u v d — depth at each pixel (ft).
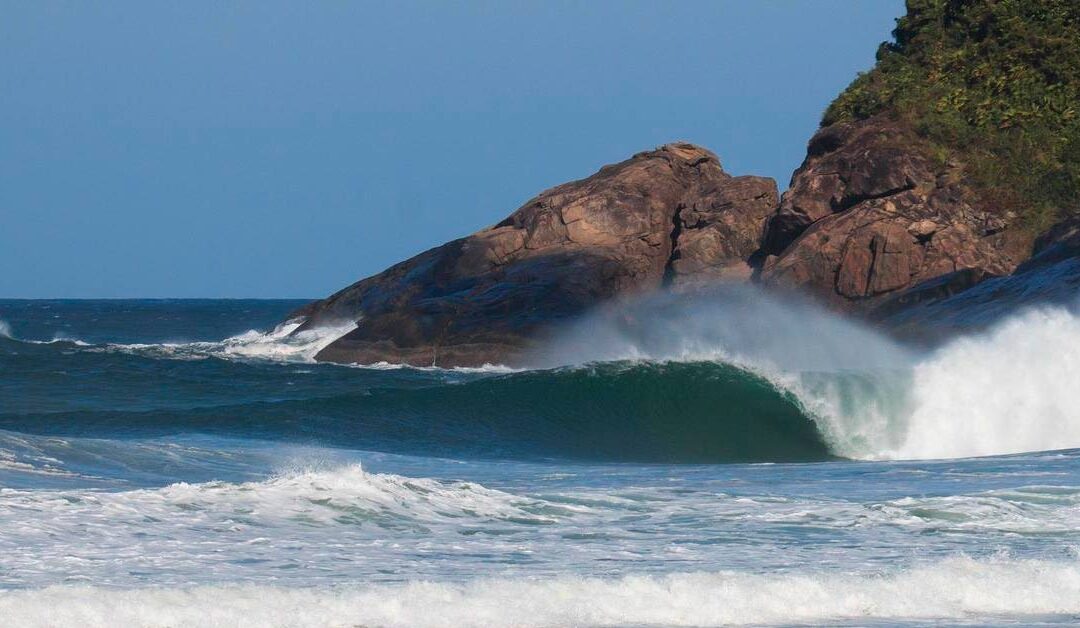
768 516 213.87
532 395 423.64
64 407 511.40
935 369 403.95
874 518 211.82
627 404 422.00
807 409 407.23
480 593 148.77
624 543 189.88
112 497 199.62
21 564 160.04
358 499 209.36
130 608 137.08
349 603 142.72
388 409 412.77
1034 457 316.40
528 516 209.97
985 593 157.38
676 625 143.23
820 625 144.66
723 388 419.13
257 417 397.60
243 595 143.64
